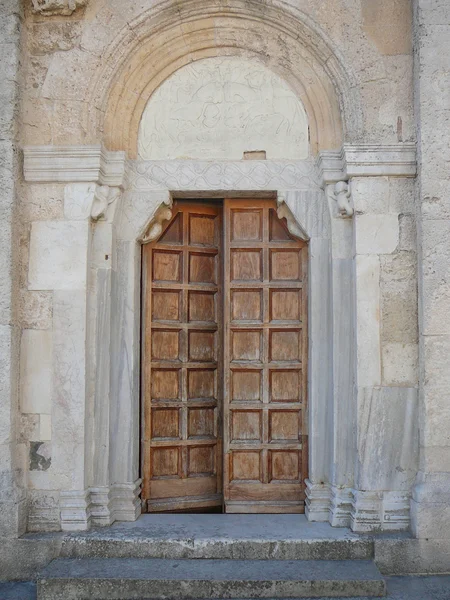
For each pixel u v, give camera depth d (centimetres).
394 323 476
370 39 492
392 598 409
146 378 527
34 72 497
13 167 472
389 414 471
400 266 479
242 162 514
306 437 523
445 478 454
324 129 512
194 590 413
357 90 489
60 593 412
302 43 506
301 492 524
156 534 462
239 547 451
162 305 539
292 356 533
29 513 471
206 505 541
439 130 467
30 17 498
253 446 527
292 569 430
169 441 534
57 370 478
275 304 537
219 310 554
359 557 450
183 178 513
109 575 418
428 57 471
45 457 475
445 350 458
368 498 467
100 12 497
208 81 523
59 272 483
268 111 520
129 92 514
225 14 504
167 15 498
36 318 482
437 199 464
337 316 493
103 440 491
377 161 478
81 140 492
